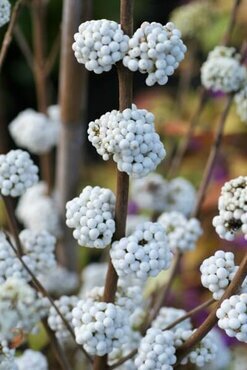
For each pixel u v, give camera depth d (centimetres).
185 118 103
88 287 66
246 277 42
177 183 65
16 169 46
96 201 42
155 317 53
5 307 42
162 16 154
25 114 73
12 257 47
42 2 70
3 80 149
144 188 64
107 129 40
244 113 57
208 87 58
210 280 42
